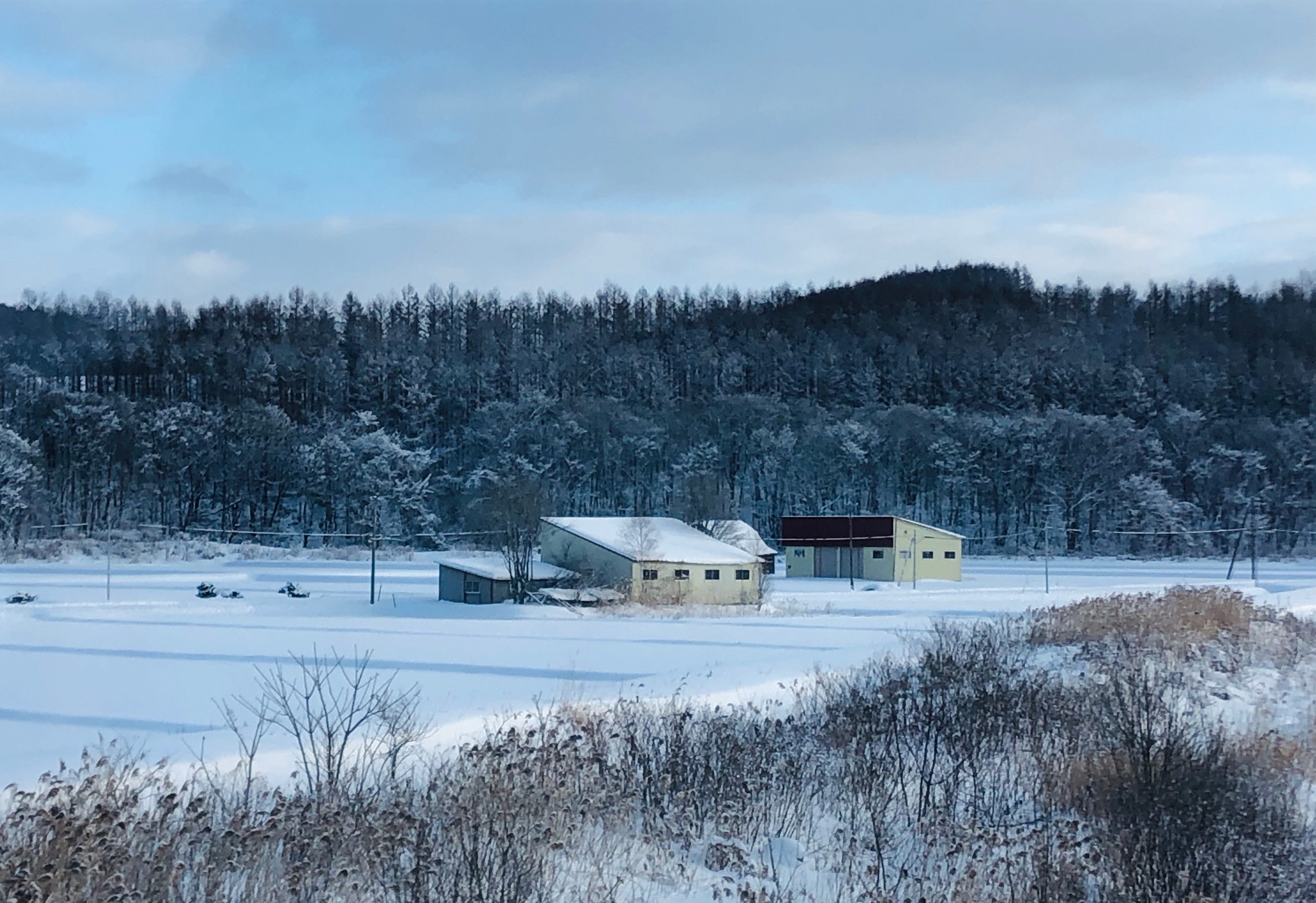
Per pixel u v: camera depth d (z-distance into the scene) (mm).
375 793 9781
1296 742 13461
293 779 10625
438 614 46844
